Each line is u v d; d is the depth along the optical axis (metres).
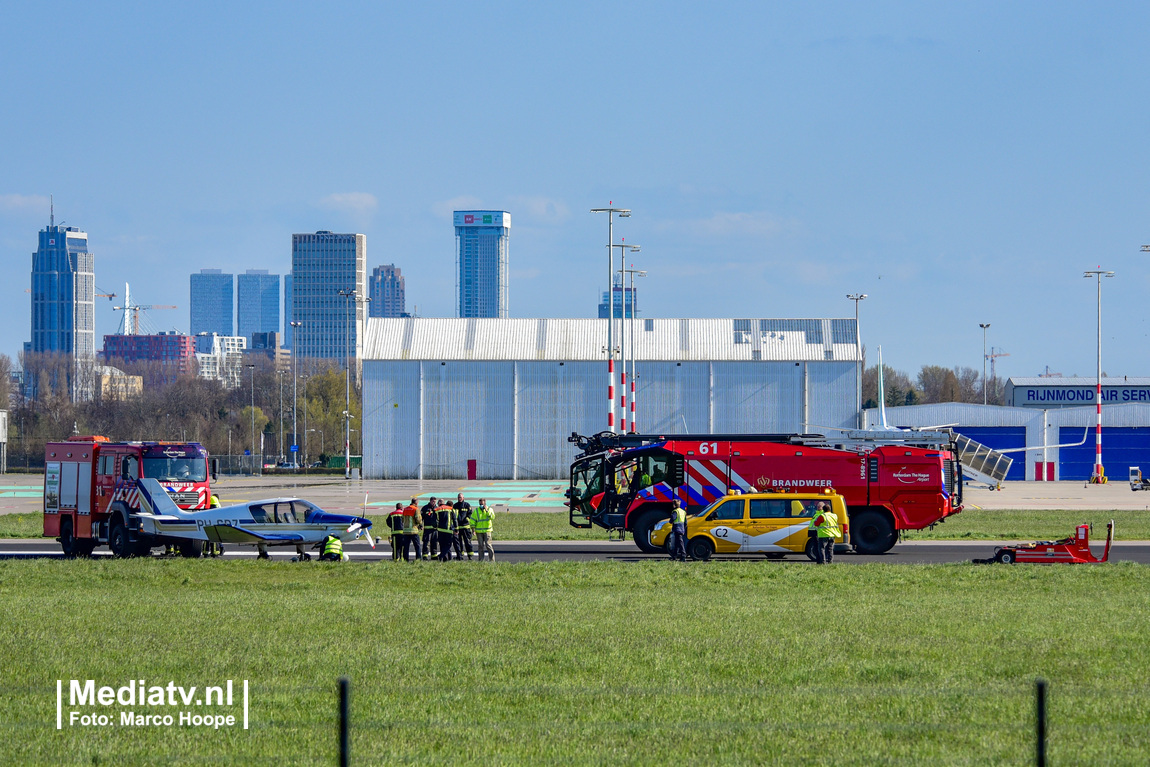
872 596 92.75
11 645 69.38
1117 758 45.78
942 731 49.75
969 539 158.25
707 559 127.75
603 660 64.69
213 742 48.75
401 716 52.69
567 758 46.12
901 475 141.88
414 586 100.38
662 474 146.75
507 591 97.00
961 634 72.94
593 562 120.00
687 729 50.22
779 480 144.12
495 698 56.03
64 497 139.00
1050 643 69.81
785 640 70.88
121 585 100.38
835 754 46.59
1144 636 72.25
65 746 48.44
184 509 133.50
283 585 100.69
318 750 47.47
